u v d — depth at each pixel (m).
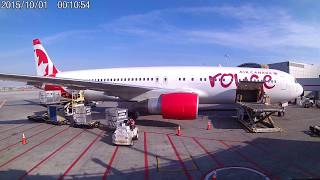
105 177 9.93
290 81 22.86
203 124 20.78
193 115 18.23
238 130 18.41
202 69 23.59
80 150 13.65
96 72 25.55
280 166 10.89
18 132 18.78
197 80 22.95
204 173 10.20
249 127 18.38
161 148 13.81
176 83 23.27
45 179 9.81
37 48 27.61
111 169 10.76
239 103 21.30
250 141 15.15
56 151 13.55
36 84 24.70
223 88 22.66
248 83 22.47
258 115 18.94
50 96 24.50
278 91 22.61
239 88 22.59
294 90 22.81
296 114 26.22
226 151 13.16
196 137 16.33
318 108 31.64
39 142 15.62
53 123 21.25
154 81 23.67
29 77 18.80
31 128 20.19
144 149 13.64
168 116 18.61
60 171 10.61
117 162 11.62
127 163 11.47
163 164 11.30
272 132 17.61
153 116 24.56
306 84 41.00
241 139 15.68
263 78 22.56
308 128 18.91
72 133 17.91
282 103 24.02
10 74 18.03
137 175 10.08
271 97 22.89
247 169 10.58
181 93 18.61
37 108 35.59
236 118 23.55
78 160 11.99
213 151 13.18
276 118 23.64
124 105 28.53
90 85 20.22
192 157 12.24
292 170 10.41
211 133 17.47
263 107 18.20
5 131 19.31
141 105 19.81
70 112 21.03
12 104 42.78
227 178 9.67
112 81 24.69
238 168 10.70
